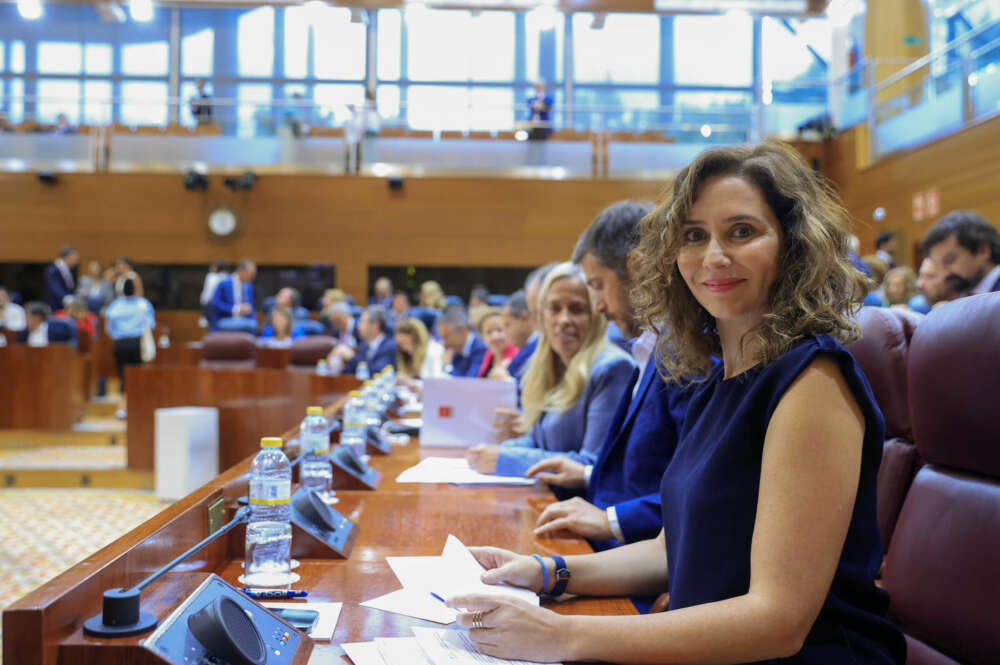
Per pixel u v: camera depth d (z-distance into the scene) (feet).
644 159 43.60
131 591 3.31
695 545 3.89
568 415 8.25
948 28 38.01
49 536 17.67
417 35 52.70
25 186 43.70
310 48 52.60
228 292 36.37
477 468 8.27
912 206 34.17
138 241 43.86
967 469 4.68
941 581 4.56
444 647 3.76
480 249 43.96
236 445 22.31
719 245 4.01
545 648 3.60
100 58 52.90
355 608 4.37
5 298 35.37
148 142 43.96
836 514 3.48
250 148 43.91
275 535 5.23
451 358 20.40
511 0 40.04
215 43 52.65
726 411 4.07
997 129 28.19
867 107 38.50
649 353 6.62
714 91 52.85
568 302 8.49
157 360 31.65
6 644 2.93
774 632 3.41
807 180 4.06
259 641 3.49
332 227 43.96
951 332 4.71
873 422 3.66
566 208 43.78
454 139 43.93
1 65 53.16
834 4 38.65
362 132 43.88
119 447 27.91
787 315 3.89
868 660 3.75
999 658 4.11
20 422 28.22
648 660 3.51
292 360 26.07
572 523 5.90
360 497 7.22
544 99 43.75
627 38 52.85
